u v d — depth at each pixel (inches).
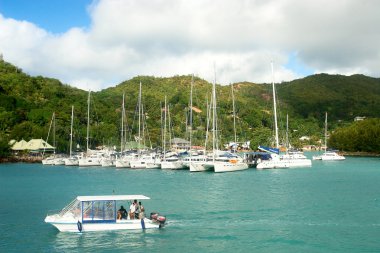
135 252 1457.9
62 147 6963.6
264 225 1849.2
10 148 6510.8
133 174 4264.3
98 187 3216.0
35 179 3890.3
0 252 1456.7
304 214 2075.5
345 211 2164.1
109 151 6451.8
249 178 3806.6
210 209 2194.9
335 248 1517.0
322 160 7057.1
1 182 3651.6
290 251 1482.5
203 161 4598.9
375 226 1834.4
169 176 4015.8
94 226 1684.3
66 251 1464.1
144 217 1772.9
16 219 1972.2
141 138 7066.9
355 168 5246.1
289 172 4416.8
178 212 2117.4
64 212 1737.2
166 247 1514.5
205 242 1581.0
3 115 7308.1
